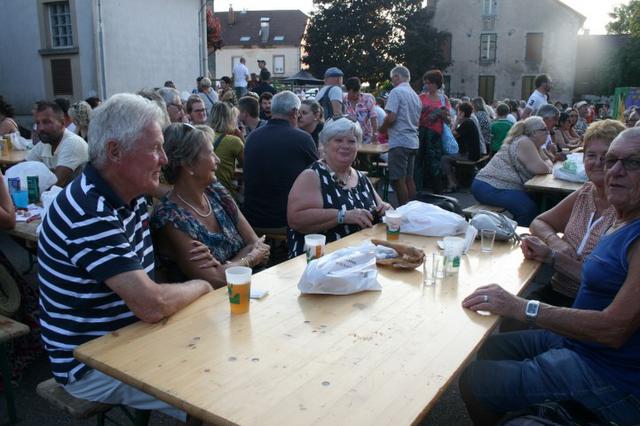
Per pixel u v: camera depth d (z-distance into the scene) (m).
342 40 39.38
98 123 1.83
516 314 1.89
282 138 4.15
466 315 1.89
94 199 1.78
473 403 2.04
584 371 1.84
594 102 35.56
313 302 1.98
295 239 3.21
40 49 12.80
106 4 12.68
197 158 2.58
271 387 1.40
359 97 8.59
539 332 2.31
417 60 38.06
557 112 7.11
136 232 2.00
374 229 3.06
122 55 13.30
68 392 1.91
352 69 38.47
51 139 4.59
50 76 12.90
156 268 2.61
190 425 1.86
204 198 2.78
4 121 7.10
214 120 5.00
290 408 1.30
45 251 1.81
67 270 1.79
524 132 5.14
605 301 1.88
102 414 2.20
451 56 39.19
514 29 37.53
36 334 2.97
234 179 5.36
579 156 5.01
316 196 3.09
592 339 1.79
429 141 8.05
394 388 1.40
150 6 14.07
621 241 1.82
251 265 2.76
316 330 1.74
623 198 1.85
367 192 3.35
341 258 2.08
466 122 8.92
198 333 1.71
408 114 6.64
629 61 35.16
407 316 1.87
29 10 12.78
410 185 7.16
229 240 2.81
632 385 1.77
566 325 1.82
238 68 16.59
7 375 2.58
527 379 1.91
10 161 5.96
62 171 4.48
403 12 38.66
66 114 6.08
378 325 1.79
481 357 2.35
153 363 1.52
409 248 2.45
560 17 36.44
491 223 2.90
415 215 2.99
